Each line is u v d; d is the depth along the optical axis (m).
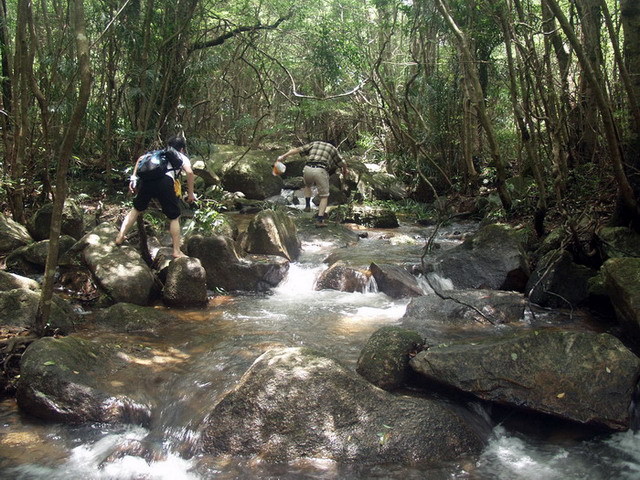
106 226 6.79
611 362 4.07
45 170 7.56
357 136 20.53
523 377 4.05
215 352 4.82
